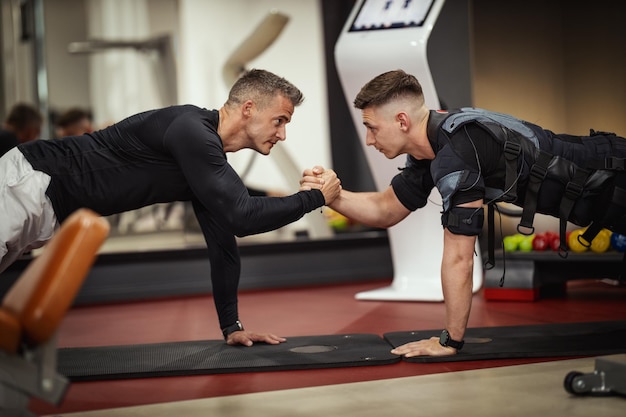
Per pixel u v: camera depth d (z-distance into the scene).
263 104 3.07
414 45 4.46
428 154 3.04
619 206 2.98
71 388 2.81
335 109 6.84
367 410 2.41
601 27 6.01
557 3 6.18
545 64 6.20
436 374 2.83
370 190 6.85
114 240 6.07
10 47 6.53
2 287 5.26
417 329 3.86
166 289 5.71
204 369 2.95
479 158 2.87
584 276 4.70
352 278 6.17
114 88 6.64
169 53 6.69
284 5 6.80
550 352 3.04
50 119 6.52
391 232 4.98
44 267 1.88
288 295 5.46
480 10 5.96
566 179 2.94
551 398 2.46
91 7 6.59
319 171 3.21
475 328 3.63
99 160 3.01
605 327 3.60
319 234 6.36
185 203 6.20
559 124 6.23
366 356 3.08
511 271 4.70
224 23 6.78
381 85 2.98
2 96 6.54
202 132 2.93
